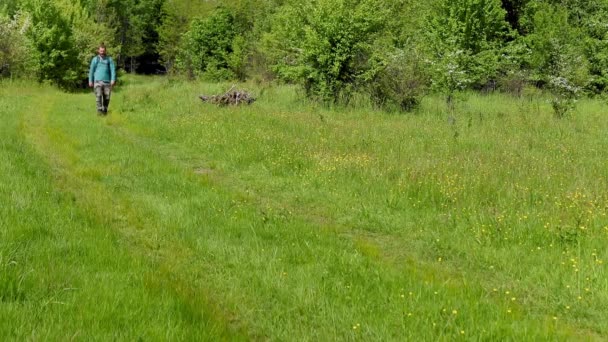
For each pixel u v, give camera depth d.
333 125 15.14
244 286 4.78
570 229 6.45
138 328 3.43
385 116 18.45
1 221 5.11
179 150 11.62
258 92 25.67
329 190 8.59
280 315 4.29
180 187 8.09
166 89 28.88
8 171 7.36
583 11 37.00
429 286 4.78
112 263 4.63
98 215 6.17
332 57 21.23
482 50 32.34
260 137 12.39
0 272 3.84
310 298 4.49
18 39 34.34
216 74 48.22
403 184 8.52
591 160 11.06
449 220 7.11
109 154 10.06
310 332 4.06
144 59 81.44
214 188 8.15
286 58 23.75
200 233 6.05
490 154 11.23
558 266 5.55
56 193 6.82
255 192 8.59
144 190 7.84
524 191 8.14
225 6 61.12
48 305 3.61
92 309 3.59
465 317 4.24
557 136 14.82
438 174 9.03
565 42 32.12
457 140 13.09
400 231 6.83
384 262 5.65
